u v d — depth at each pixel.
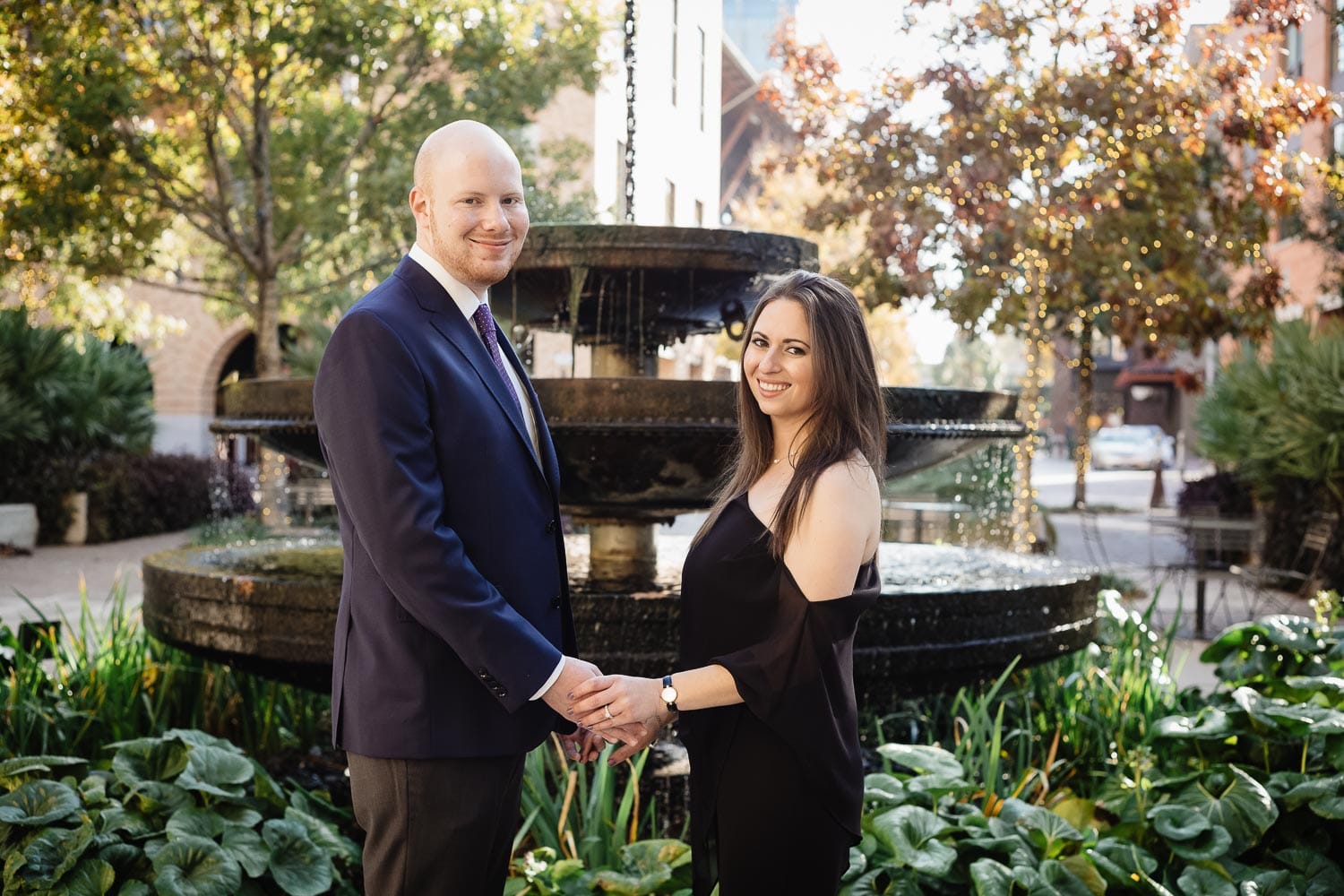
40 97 10.47
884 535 9.57
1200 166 11.61
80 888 2.51
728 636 2.10
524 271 3.88
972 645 3.40
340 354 2.00
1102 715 4.21
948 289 11.32
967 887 2.67
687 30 18.48
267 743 4.20
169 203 12.05
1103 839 2.99
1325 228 12.88
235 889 2.55
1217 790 3.03
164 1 11.27
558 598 2.25
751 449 2.21
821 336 2.07
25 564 11.76
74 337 16.14
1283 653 3.99
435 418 2.06
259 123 12.11
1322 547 8.84
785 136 26.91
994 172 10.30
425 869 2.07
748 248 3.77
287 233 13.17
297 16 11.25
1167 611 8.93
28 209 11.10
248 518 11.60
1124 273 10.75
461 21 11.95
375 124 12.41
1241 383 11.54
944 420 3.71
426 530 1.94
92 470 14.12
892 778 2.91
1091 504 20.97
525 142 13.29
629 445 3.39
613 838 2.87
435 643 2.05
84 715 3.71
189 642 3.54
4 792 2.80
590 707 2.01
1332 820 3.05
